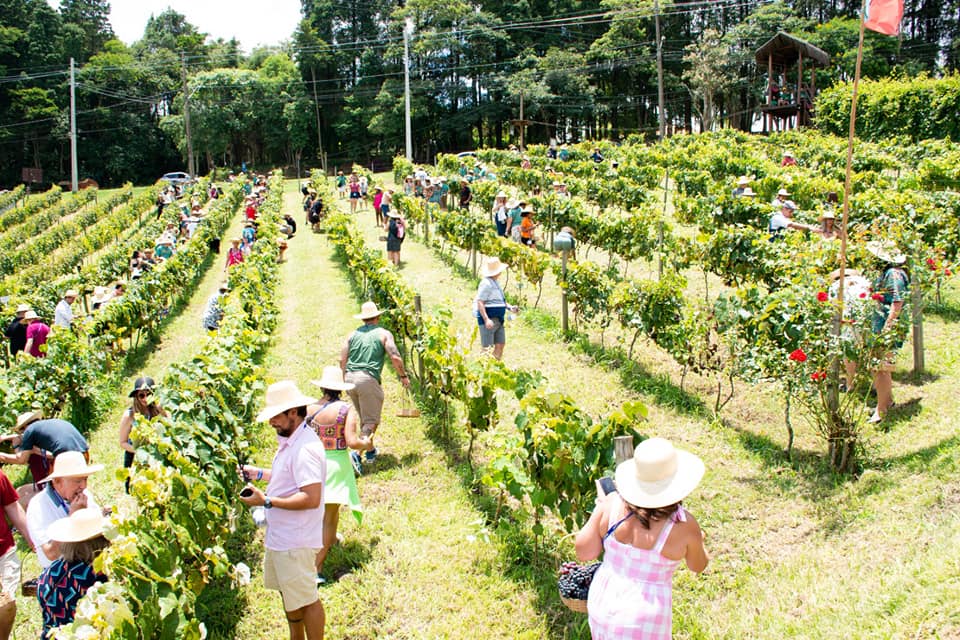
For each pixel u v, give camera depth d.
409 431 8.45
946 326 9.84
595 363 10.09
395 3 79.69
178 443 5.65
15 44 79.00
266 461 8.03
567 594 3.88
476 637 4.95
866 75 54.69
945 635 3.97
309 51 73.44
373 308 7.90
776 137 33.69
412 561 5.86
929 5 67.75
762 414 8.09
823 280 7.50
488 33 66.56
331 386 5.77
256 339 10.58
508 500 6.70
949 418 6.96
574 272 10.85
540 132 70.75
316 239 24.73
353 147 72.88
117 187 77.56
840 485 6.31
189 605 4.43
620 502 3.49
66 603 4.22
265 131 72.12
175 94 82.38
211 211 29.66
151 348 13.75
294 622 4.63
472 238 16.00
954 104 30.86
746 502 6.29
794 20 57.06
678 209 17.69
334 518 5.69
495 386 6.87
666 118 70.69
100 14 97.00
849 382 6.93
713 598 5.07
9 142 73.19
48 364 9.27
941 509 5.43
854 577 4.91
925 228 11.81
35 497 5.01
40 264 27.42
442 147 74.38
